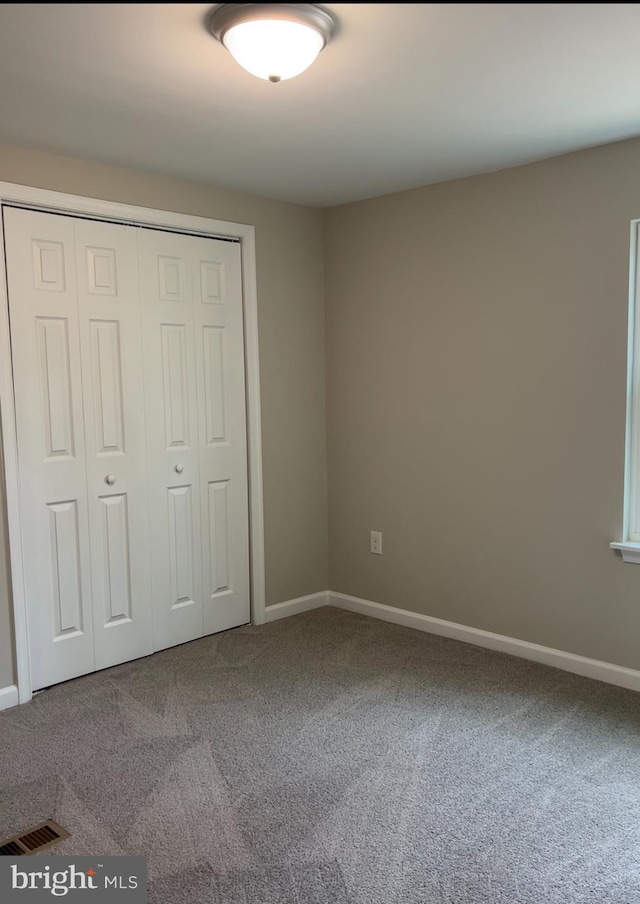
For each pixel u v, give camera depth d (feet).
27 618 9.42
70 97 7.32
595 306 9.45
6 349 8.95
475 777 7.51
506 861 6.20
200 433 11.36
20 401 9.19
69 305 9.62
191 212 10.87
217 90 7.16
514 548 10.68
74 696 9.54
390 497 12.32
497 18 5.65
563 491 10.03
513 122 8.23
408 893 5.82
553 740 8.25
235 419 11.85
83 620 10.10
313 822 6.77
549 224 9.81
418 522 11.93
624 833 6.57
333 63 6.53
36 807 7.02
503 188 10.26
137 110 7.72
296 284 12.53
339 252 12.66
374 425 12.44
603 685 9.70
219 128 8.34
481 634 11.20
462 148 9.24
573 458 9.88
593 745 8.13
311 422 13.03
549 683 9.80
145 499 10.69
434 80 6.95
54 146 8.99
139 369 10.46
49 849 6.40
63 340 9.59
